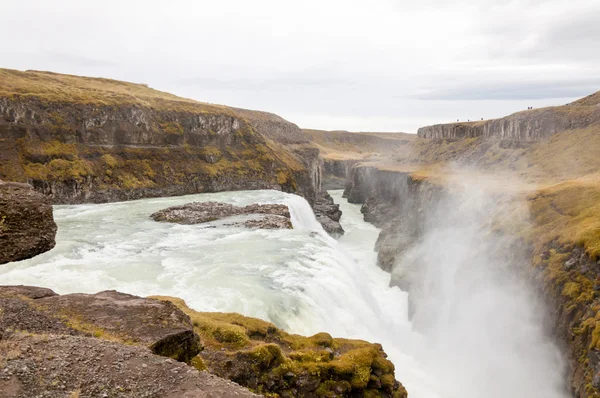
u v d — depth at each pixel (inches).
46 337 546.3
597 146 3201.3
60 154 3425.2
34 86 3887.8
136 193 3713.1
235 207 2829.7
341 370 873.5
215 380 479.8
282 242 1947.6
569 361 1167.6
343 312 1347.2
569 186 1957.4
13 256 658.2
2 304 669.3
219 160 4717.0
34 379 444.1
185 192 4136.3
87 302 728.3
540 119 4077.3
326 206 4616.1
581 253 1326.3
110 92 4566.9
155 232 2146.9
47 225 709.9
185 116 4677.7
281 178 5000.0
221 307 1162.6
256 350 815.7
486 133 5123.0
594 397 1008.2
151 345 583.5
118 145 3996.1
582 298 1205.7
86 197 3380.9
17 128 3297.2
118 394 437.1
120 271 1438.2
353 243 3503.9
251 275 1441.9
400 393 947.3
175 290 1279.5
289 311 1194.6
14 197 681.6
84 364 486.0
